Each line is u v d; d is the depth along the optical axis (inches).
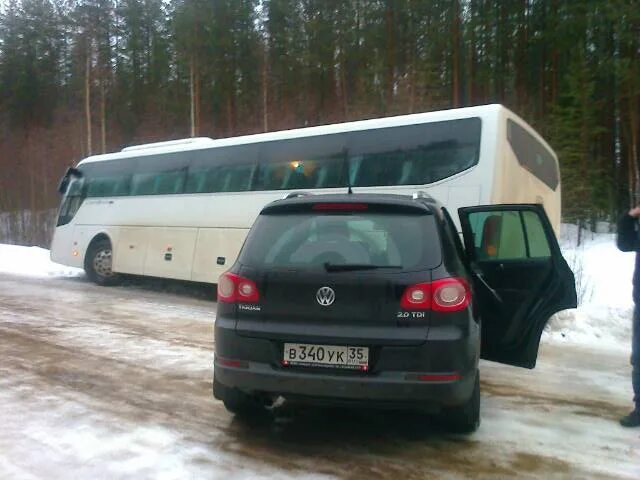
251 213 430.9
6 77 1699.1
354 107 1087.6
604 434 182.4
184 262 473.1
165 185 498.9
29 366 250.5
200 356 270.2
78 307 413.1
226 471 151.0
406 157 359.3
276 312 159.9
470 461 160.2
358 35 1156.5
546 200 402.0
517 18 1075.3
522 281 194.2
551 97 1061.1
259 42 1320.1
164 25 1513.3
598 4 903.7
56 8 1659.7
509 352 194.7
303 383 154.4
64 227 590.6
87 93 1501.0
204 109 1334.9
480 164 331.3
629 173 1032.2
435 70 1024.9
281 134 425.1
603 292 452.1
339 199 170.7
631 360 191.3
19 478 145.5
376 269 156.3
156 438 171.9
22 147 1643.7
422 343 150.1
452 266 160.2
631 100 966.4
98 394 212.7
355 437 175.5
